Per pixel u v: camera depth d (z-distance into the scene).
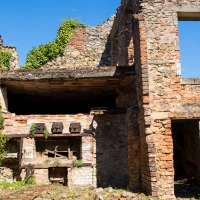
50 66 16.94
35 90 13.05
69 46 17.27
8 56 15.27
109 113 12.08
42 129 11.61
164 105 8.83
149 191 8.30
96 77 10.85
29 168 11.20
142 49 8.99
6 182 11.05
